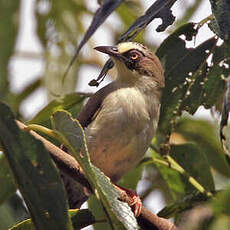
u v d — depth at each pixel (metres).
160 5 7.88
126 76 11.23
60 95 10.75
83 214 8.13
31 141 5.58
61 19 11.24
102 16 8.50
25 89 12.18
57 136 6.23
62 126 6.18
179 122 11.65
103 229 9.54
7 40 7.77
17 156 5.59
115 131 10.45
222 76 8.98
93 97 10.87
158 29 8.12
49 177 5.60
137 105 10.56
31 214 5.77
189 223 8.66
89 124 10.68
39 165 5.60
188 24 8.87
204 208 8.66
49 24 11.20
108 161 10.57
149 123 10.60
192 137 11.70
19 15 7.91
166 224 8.16
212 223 8.45
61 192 5.60
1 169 8.95
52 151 7.02
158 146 10.74
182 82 9.29
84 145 6.05
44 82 11.11
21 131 5.57
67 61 11.19
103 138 10.49
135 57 11.34
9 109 5.54
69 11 11.27
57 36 11.22
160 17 8.11
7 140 5.57
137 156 10.55
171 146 10.12
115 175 10.77
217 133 11.63
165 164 9.95
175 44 9.08
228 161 8.01
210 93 9.29
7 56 7.72
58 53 11.20
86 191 9.58
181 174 10.14
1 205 9.30
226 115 7.84
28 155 5.59
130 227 6.13
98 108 10.75
